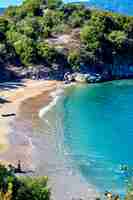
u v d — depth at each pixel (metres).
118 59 160.62
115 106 117.38
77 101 122.50
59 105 116.88
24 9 179.62
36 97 124.75
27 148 79.88
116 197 45.41
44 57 150.62
